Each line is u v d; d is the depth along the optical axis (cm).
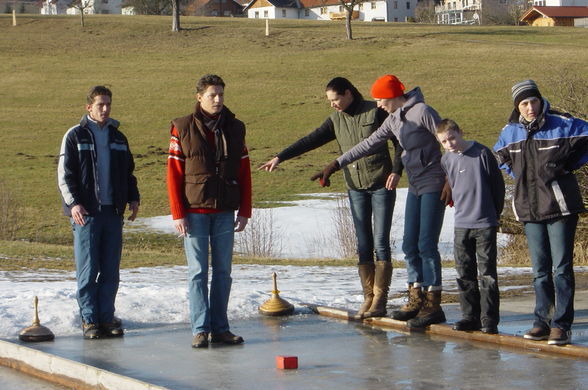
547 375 758
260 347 928
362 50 8150
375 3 15725
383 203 1040
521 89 856
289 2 16388
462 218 929
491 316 929
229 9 16825
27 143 5441
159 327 1064
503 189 920
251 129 5709
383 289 1061
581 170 2427
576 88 2655
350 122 1042
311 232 3228
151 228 3509
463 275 945
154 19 10350
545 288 880
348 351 895
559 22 13162
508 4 14062
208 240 935
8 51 8262
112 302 1013
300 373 800
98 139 984
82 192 974
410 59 7700
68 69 7625
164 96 6656
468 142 926
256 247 2823
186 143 912
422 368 805
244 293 1255
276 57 7975
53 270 1984
